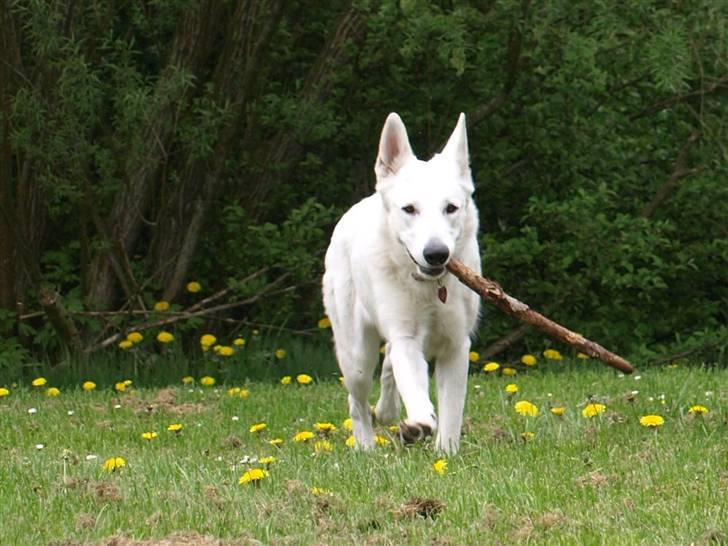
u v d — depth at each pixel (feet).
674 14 45.91
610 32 43.98
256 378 45.32
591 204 46.93
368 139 50.44
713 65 48.78
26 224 47.09
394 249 26.25
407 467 24.02
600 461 24.34
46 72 42.47
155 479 23.80
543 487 21.97
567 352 49.62
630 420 29.09
